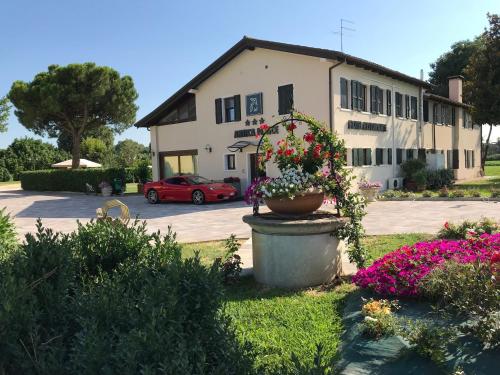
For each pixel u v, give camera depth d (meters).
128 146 61.44
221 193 20.17
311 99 19.61
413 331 3.85
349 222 6.42
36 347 2.53
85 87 33.25
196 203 20.41
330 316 4.94
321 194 6.52
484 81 28.52
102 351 2.30
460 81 32.84
